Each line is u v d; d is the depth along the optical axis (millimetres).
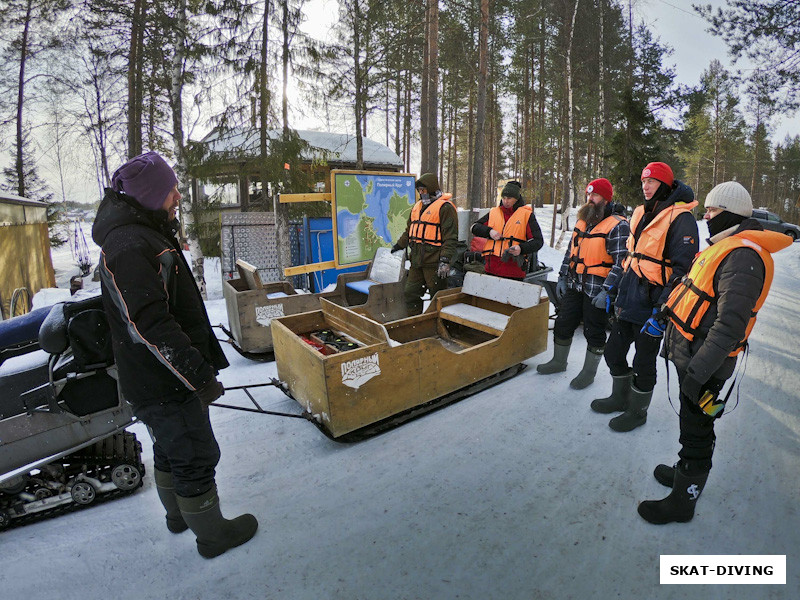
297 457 3135
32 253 10367
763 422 3492
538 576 2109
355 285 5887
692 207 2982
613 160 16453
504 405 3758
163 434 2039
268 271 8383
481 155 12477
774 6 11695
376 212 7094
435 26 10812
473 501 2625
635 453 3062
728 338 2055
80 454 2797
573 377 4289
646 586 2043
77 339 2326
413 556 2240
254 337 5008
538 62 24016
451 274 7312
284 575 2148
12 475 2305
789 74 11875
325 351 3736
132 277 1783
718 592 2006
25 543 2361
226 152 9656
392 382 3381
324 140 16641
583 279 3885
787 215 58375
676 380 4297
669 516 2420
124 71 14086
